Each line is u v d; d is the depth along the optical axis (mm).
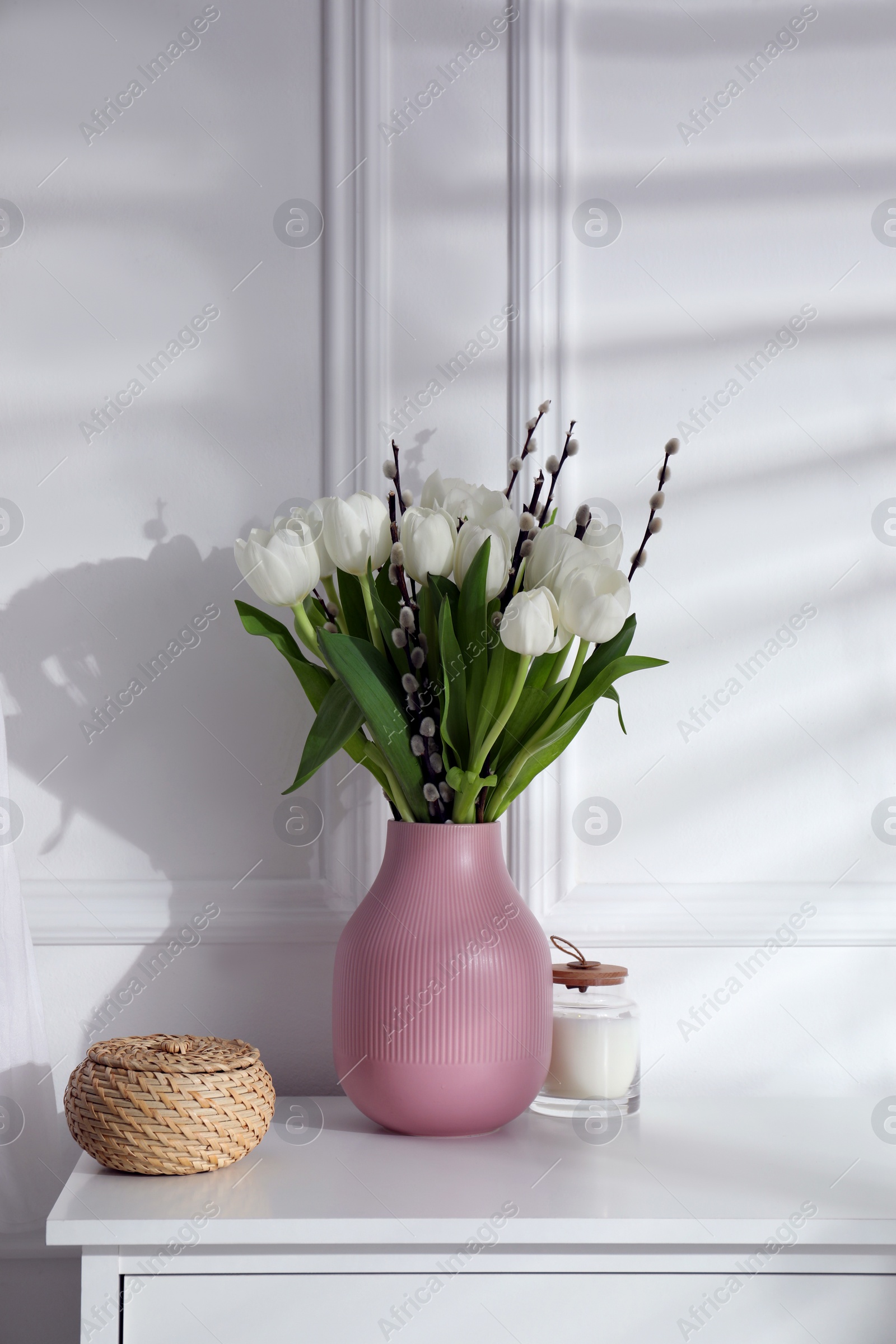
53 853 1043
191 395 1072
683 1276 726
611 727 1082
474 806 871
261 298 1079
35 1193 922
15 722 1048
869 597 1102
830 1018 1070
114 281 1070
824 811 1088
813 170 1115
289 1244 698
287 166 1083
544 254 1089
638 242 1102
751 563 1097
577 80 1104
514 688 821
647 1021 1064
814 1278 732
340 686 855
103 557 1062
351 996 840
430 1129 840
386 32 1095
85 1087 762
